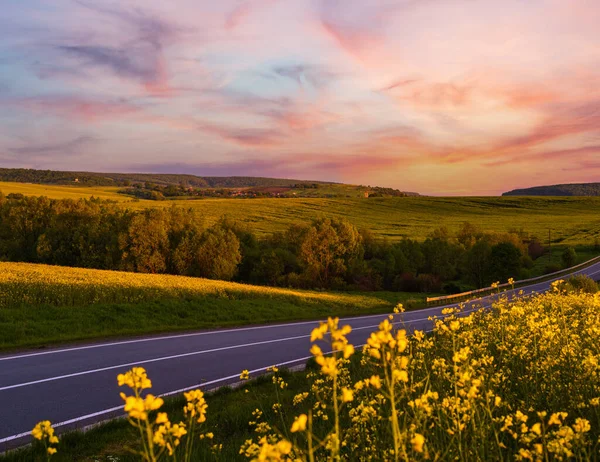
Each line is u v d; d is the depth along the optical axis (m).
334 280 52.75
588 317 8.27
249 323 21.20
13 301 17.92
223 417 7.15
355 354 11.56
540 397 4.43
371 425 3.52
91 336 15.30
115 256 47.62
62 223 51.97
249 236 61.50
